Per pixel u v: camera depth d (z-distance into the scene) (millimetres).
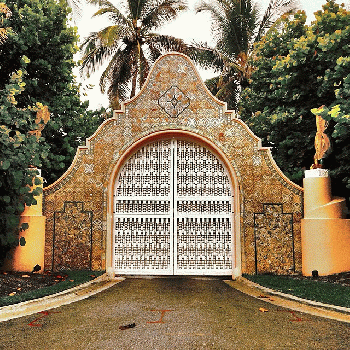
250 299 7953
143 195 11453
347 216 11602
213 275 11555
